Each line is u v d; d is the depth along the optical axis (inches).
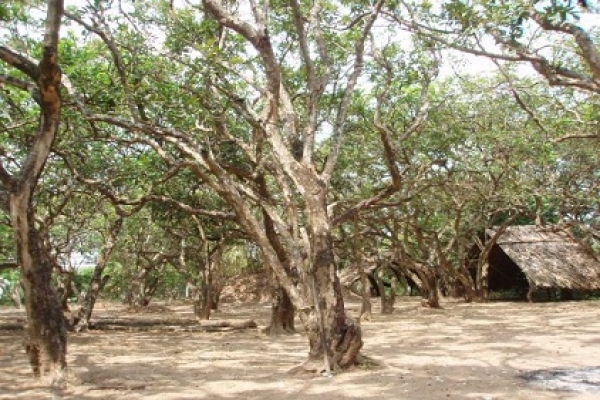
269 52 424.5
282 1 568.7
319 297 405.1
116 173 625.3
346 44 576.7
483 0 308.8
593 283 1074.7
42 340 362.6
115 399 326.6
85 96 511.5
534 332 624.7
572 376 378.0
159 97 504.7
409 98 676.7
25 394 337.1
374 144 711.7
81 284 1316.4
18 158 589.9
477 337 596.4
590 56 232.4
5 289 1425.9
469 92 749.9
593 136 420.5
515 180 876.0
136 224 1127.0
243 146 530.6
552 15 243.9
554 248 1147.3
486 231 1128.2
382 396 324.8
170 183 717.9
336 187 775.7
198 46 446.6
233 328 761.0
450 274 1128.8
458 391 335.0
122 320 807.7
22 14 463.8
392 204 670.5
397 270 1208.8
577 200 919.0
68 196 630.5
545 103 699.4
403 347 533.0
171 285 1547.7
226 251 1409.9
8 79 357.4
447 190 918.4
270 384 365.7
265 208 452.4
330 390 342.3
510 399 313.6
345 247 950.4
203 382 377.1
